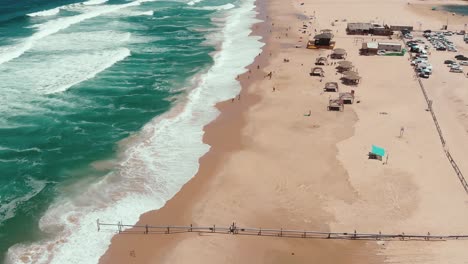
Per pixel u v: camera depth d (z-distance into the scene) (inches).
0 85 2283.5
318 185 1561.3
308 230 1349.7
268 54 2950.3
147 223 1376.7
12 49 2770.7
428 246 1277.1
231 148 1811.0
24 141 1833.2
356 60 2847.0
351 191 1525.6
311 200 1485.0
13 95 2197.3
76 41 3036.4
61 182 1583.4
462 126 1963.6
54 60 2652.6
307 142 1844.2
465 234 1317.7
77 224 1374.3
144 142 1852.9
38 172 1636.3
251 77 2549.2
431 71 2600.9
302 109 2145.7
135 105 2170.3
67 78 2417.6
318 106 2174.0
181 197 1508.4
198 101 2235.5
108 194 1519.4
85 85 2348.7
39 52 2773.1
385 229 1344.7
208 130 1956.2
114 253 1259.2
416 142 1830.7
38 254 1255.5
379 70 2664.9
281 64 2760.8
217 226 1366.9
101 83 2385.6
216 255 1257.4
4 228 1357.0
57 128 1937.7
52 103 2145.7
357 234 1314.0
